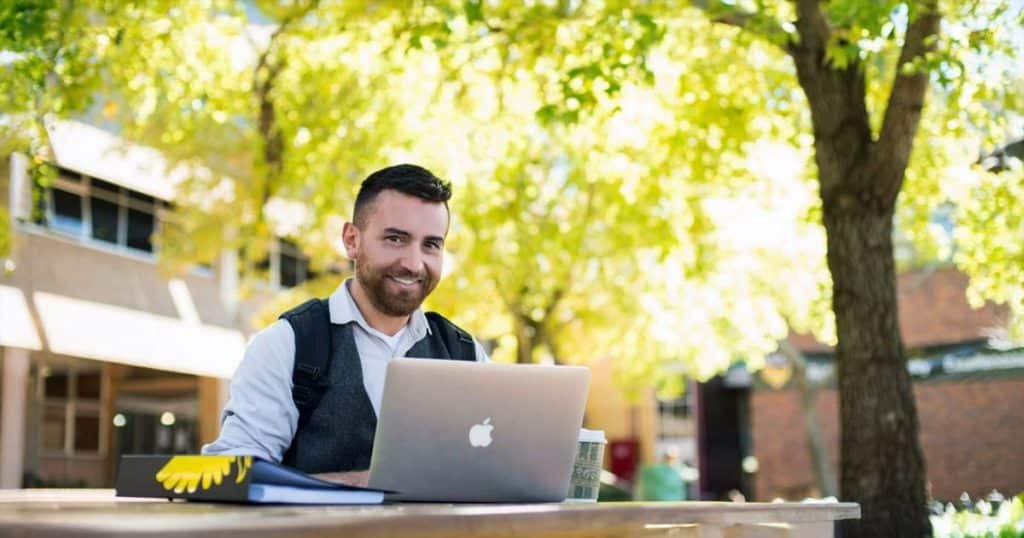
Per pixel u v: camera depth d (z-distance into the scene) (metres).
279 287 23.59
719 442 29.55
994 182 10.16
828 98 8.80
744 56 11.02
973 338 24.23
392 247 3.52
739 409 29.44
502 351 21.02
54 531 1.75
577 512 2.38
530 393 2.95
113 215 20.23
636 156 12.43
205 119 13.48
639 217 13.59
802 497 26.59
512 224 15.87
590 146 12.96
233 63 12.99
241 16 12.47
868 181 8.71
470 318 18.19
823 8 8.60
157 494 2.67
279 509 2.21
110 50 10.15
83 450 22.28
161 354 20.19
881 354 8.65
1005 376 23.03
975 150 10.52
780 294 17.42
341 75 12.26
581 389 3.02
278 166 12.21
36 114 8.99
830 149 8.84
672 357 20.86
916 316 24.88
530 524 2.27
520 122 13.39
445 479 2.94
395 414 2.85
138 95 11.95
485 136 13.92
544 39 9.14
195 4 12.03
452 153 14.13
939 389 25.08
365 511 2.11
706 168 11.20
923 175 10.94
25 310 17.70
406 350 3.72
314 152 12.15
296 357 3.53
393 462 2.89
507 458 2.97
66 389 21.98
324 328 3.60
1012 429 24.27
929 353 24.61
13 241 14.97
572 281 17.97
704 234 13.55
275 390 3.46
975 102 9.58
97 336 18.92
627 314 18.45
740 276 17.30
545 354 19.31
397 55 11.95
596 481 3.34
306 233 15.41
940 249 12.47
